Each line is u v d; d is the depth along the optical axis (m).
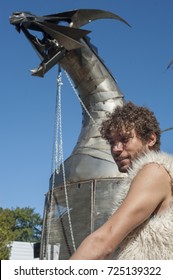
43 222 21.27
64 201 20.50
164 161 3.25
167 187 3.17
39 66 21.22
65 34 21.19
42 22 21.23
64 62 21.94
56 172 21.56
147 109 3.85
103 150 20.58
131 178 3.35
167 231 3.12
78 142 21.89
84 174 20.23
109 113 4.07
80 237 19.31
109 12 22.61
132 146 3.72
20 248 45.75
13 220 66.81
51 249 20.20
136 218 3.02
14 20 21.25
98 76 22.03
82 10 22.19
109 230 2.96
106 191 19.44
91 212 19.33
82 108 22.81
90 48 22.36
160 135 3.89
